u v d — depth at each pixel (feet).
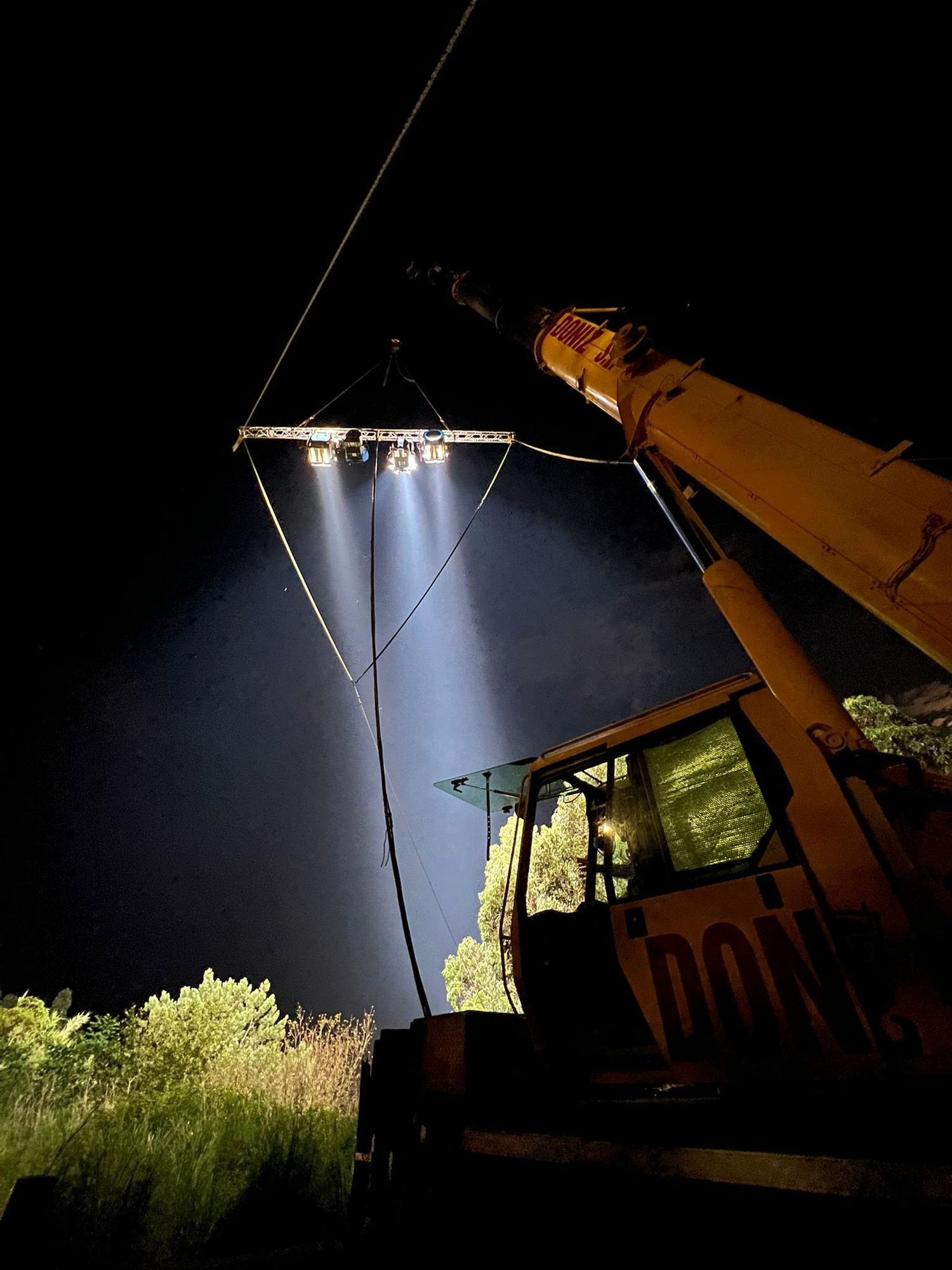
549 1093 10.30
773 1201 6.43
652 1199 7.35
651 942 9.48
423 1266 9.56
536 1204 8.61
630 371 14.46
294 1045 28.14
